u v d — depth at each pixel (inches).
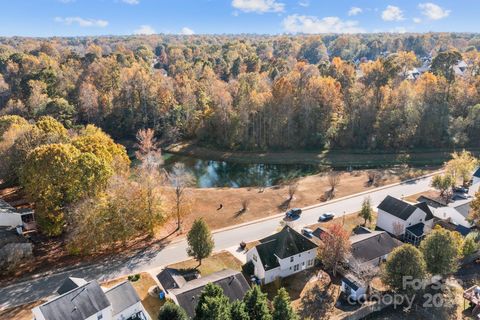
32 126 2753.4
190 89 4421.8
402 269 1524.4
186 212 2454.5
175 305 1277.1
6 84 4825.3
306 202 2667.3
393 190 2849.4
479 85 4067.4
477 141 3833.7
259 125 3907.5
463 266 1857.8
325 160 3683.6
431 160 3609.7
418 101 3816.4
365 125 3875.5
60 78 4697.3
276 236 1867.6
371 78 4227.4
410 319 1514.5
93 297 1373.0
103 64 4859.7
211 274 1659.7
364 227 2197.3
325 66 5137.8
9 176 2669.8
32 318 1472.7
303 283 1739.7
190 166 3656.5
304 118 3902.6
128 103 4271.7
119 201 1921.8
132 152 3937.0
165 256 1948.8
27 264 1840.6
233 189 2979.8
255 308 1229.7
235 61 5964.6
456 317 1524.4
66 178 1945.1
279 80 3914.9
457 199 2620.6
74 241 1797.5
